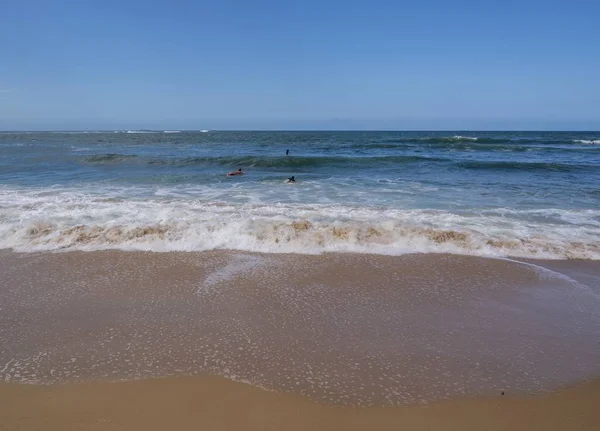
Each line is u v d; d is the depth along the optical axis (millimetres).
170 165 20812
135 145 38938
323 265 6828
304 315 5160
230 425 3297
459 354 4367
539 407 3559
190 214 9461
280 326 4887
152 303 5438
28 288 5875
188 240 7746
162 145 39406
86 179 15383
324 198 11953
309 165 21078
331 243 7719
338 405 3559
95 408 3480
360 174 17609
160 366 4090
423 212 10055
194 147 36000
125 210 9766
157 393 3682
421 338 4672
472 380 3926
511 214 10039
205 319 5031
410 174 17594
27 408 3475
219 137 68062
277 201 11445
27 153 25906
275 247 7562
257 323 4953
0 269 6539
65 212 9516
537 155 26984
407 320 5082
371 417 3420
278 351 4371
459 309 5391
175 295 5676
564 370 4098
